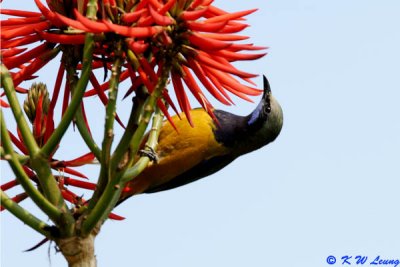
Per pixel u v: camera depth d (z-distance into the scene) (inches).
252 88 234.4
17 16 236.2
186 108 235.0
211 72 232.1
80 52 233.1
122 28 201.8
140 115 216.4
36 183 246.4
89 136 221.8
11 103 216.5
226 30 217.6
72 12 225.8
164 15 206.2
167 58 215.8
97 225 214.2
